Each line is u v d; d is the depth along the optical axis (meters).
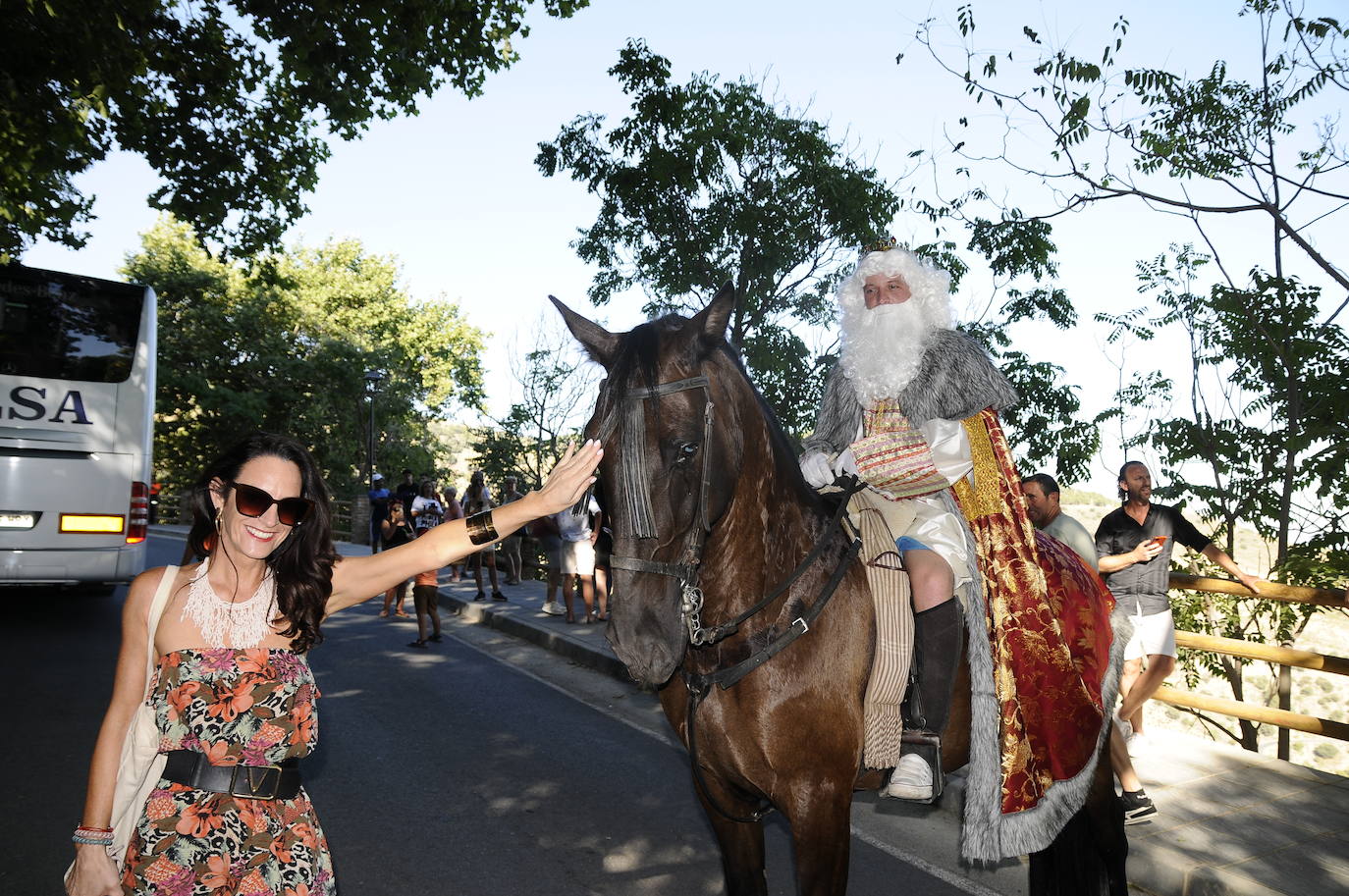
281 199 13.98
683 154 15.22
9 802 5.46
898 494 3.38
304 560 2.57
